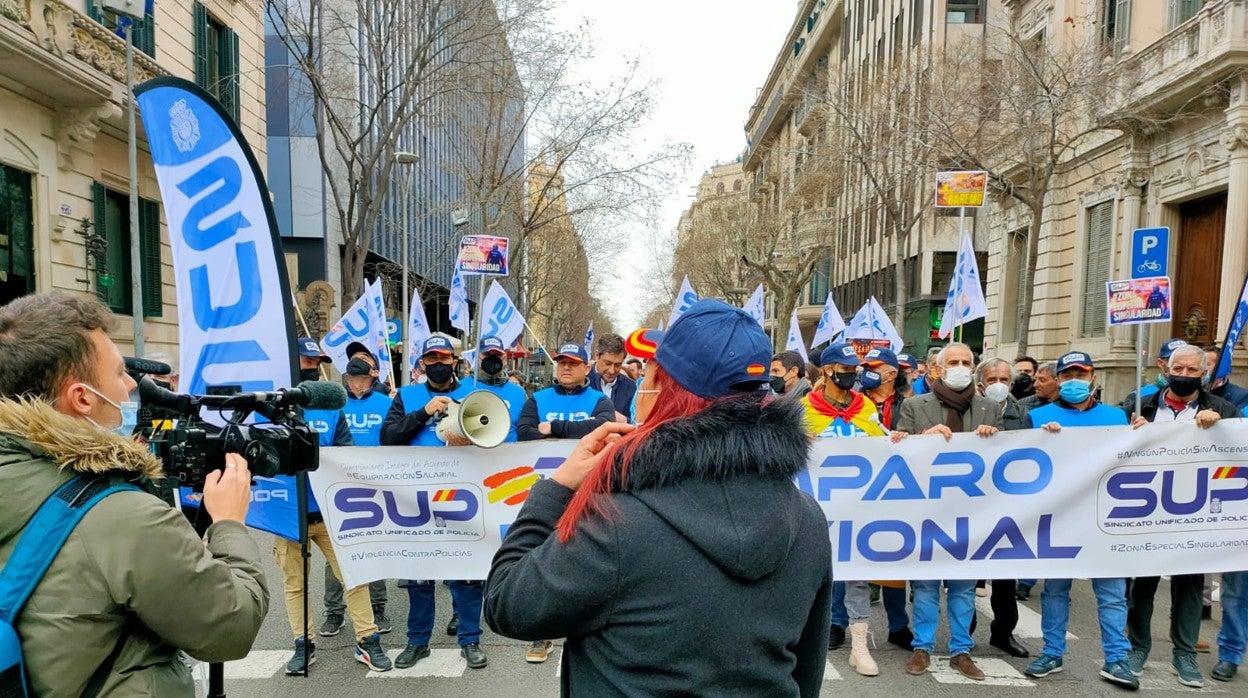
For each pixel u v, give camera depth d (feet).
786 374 19.53
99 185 38.60
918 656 13.53
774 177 107.76
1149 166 46.80
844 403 15.05
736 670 3.68
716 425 3.87
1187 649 13.10
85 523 4.32
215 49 48.96
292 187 75.92
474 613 13.79
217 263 9.28
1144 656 13.55
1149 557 13.01
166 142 8.85
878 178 72.38
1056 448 13.17
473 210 67.36
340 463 13.30
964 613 13.60
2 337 4.72
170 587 4.43
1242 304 15.39
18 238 33.60
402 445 14.15
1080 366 13.74
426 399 14.96
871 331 29.17
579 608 3.75
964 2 77.05
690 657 3.64
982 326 83.92
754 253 93.09
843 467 13.37
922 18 79.61
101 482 4.54
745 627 3.71
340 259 80.94
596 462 4.16
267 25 71.87
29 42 30.40
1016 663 14.02
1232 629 13.16
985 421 14.43
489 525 13.50
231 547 5.24
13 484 4.32
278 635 15.23
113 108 36.76
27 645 4.18
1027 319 44.52
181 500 11.61
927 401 14.83
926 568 13.33
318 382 7.03
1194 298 44.14
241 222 9.45
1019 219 61.72
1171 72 41.81
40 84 33.45
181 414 6.03
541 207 73.46
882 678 13.30
